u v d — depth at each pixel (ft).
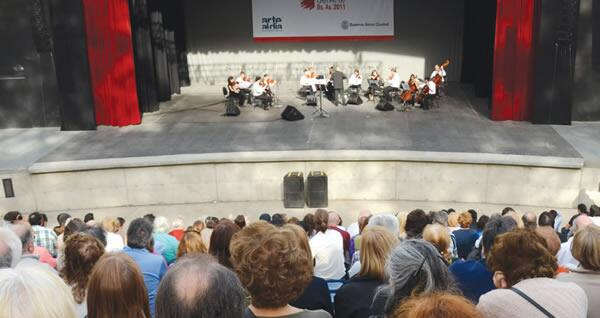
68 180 56.49
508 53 64.34
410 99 73.20
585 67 63.72
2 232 12.30
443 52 86.69
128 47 66.64
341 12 84.53
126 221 54.24
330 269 24.85
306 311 10.70
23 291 6.54
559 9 61.41
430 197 56.85
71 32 64.69
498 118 66.39
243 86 76.95
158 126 68.23
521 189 55.16
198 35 89.30
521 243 11.38
